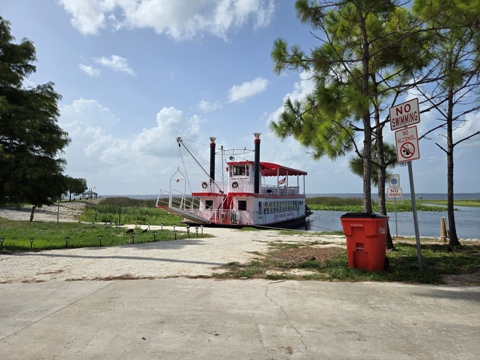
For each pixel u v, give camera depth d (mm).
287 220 31859
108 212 36656
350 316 4559
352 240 7336
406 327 4148
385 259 7285
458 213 53438
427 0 8641
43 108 13547
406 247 11219
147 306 5039
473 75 8602
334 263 8016
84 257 9547
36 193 12875
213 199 27297
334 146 10773
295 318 4492
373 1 8336
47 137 12758
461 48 9062
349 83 9523
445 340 3746
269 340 3787
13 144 12672
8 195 12156
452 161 12422
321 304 5082
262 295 5582
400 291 5770
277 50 9414
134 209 40438
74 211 40000
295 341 3754
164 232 17547
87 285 6375
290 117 10016
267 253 10219
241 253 10250
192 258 9289
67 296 5625
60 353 3490
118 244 12820
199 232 19219
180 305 5070
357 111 7805
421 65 10141
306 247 11719
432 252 9922
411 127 7066
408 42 9727
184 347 3615
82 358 3375
